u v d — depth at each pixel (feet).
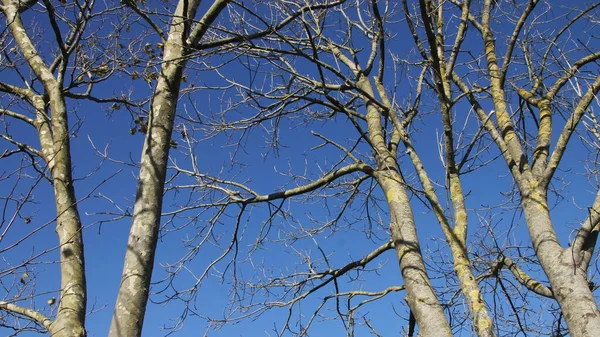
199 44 19.90
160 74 18.48
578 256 17.72
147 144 17.12
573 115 19.88
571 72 22.15
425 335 17.19
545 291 19.61
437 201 20.26
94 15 19.70
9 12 21.29
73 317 14.25
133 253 15.08
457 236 19.52
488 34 25.99
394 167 22.40
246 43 18.67
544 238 18.80
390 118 22.79
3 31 20.22
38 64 19.66
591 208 17.52
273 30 18.49
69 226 15.87
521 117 23.84
